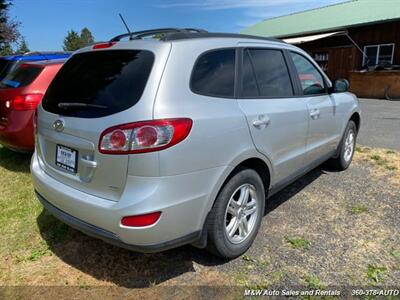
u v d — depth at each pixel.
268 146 3.00
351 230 3.34
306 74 3.81
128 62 2.45
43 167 2.96
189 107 2.35
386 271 2.74
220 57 2.72
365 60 17.84
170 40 2.44
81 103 2.52
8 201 3.99
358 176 4.76
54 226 3.43
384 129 7.96
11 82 4.91
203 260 2.89
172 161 2.22
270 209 3.78
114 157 2.24
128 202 2.21
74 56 2.97
